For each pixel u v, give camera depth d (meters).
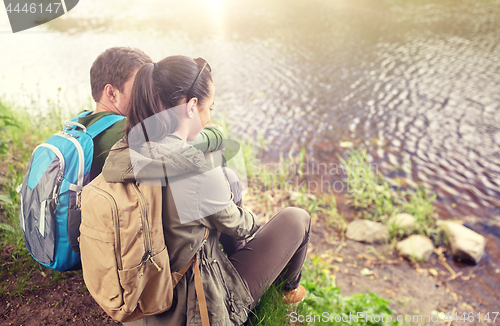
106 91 1.64
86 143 1.46
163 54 9.36
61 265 1.52
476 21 12.31
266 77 7.97
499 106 6.34
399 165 4.69
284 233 1.40
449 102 6.57
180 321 1.14
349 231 3.53
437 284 2.98
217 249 1.24
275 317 1.62
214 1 17.95
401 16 13.47
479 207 3.92
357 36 11.09
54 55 9.70
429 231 3.55
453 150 5.03
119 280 1.02
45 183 1.40
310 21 13.14
